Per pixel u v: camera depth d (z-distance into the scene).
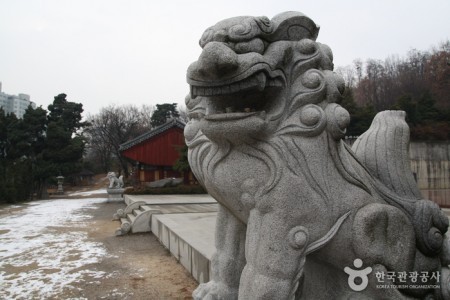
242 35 1.67
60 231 7.32
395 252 1.74
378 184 1.92
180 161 18.45
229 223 2.06
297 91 1.76
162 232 5.76
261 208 1.68
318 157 1.71
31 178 18.84
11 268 4.39
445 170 12.37
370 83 28.30
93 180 39.88
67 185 33.44
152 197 13.69
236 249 2.03
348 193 1.75
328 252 1.75
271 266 1.60
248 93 1.74
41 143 21.22
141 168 21.22
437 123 14.86
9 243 6.01
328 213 1.69
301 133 1.70
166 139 21.08
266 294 1.57
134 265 4.46
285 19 1.78
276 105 1.76
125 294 3.37
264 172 1.70
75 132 25.75
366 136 2.23
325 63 1.84
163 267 4.34
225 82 1.64
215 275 2.08
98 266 4.45
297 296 1.80
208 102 1.88
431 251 1.89
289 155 1.69
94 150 41.56
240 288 1.70
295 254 1.62
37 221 9.06
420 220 1.87
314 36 1.90
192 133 2.03
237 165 1.75
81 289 3.55
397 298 1.74
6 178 16.31
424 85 23.80
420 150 12.28
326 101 1.78
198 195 15.70
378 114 2.28
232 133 1.68
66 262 4.67
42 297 3.33
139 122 37.91
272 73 1.67
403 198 1.95
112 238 6.43
